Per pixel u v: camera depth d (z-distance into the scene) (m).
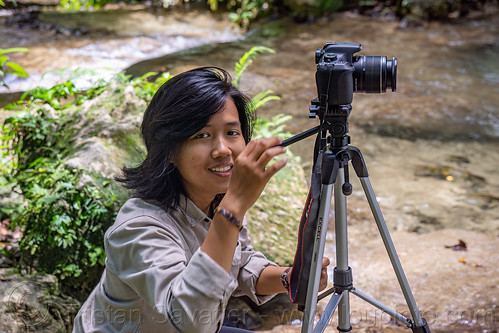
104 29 8.48
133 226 1.67
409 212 4.11
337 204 2.05
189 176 1.73
